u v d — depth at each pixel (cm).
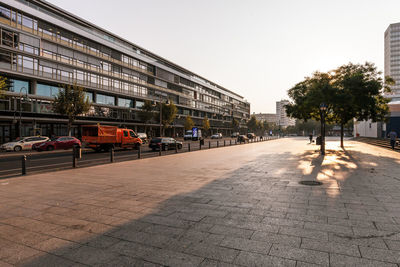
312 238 343
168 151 2178
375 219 418
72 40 3872
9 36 3030
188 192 625
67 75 3762
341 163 1202
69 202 539
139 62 5403
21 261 288
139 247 321
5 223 413
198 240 340
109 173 946
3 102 3031
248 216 438
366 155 1614
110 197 579
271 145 3161
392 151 1942
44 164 1310
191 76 7725
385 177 819
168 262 282
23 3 3244
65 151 2195
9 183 759
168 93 6456
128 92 5025
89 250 314
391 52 11312
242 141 4109
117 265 277
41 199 566
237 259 287
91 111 4169
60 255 302
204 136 8419
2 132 3147
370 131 4406
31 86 3338
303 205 504
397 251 303
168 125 5725
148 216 443
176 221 416
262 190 641
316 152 1925
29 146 2331
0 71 2917
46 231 378
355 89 1898
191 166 1142
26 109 3250
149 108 4897
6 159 1563
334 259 285
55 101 3131
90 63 4169
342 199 548
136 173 941
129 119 4975
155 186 700
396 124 3397
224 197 572
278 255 295
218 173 929
